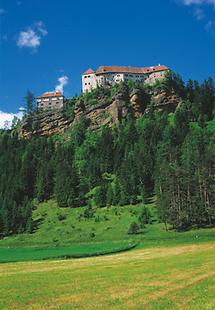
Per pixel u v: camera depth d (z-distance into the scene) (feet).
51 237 474.08
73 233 476.54
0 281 136.46
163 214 436.35
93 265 185.16
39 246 411.95
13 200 629.10
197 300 88.79
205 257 185.68
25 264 208.85
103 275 141.18
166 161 567.59
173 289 104.37
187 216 441.27
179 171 482.69
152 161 617.62
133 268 160.04
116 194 561.84
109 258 225.97
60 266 188.14
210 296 92.68
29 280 136.26
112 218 510.58
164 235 406.41
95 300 94.17
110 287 112.16
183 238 366.02
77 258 245.65
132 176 574.15
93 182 637.30
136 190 574.97
